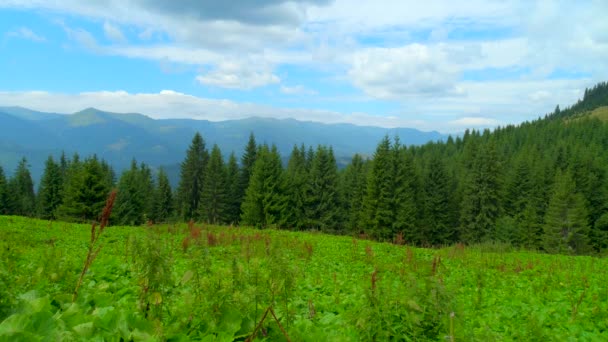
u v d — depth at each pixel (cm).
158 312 367
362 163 7494
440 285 453
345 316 480
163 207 7219
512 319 751
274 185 5344
